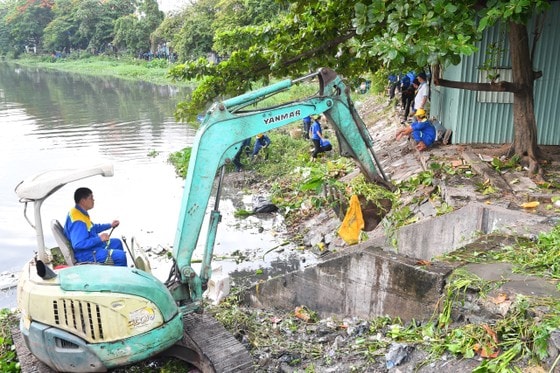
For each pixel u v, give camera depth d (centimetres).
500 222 746
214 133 566
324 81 617
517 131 978
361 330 621
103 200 1435
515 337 464
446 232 790
